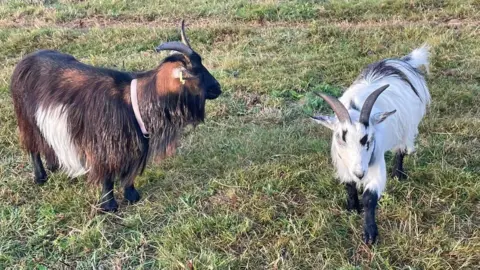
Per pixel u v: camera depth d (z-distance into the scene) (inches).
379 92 83.9
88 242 100.9
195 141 134.5
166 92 98.3
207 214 107.9
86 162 105.5
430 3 207.9
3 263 97.5
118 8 229.1
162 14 221.3
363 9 208.7
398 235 97.3
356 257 95.2
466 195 108.1
